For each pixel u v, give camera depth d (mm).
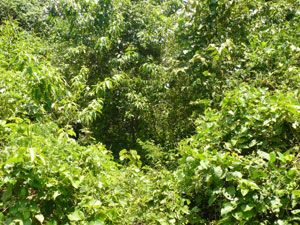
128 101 5461
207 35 4234
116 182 2162
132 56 5602
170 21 5430
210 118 2279
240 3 4250
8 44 4492
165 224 1909
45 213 1801
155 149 3396
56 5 7172
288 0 4406
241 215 1695
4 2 10172
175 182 2215
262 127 2088
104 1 5730
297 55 3242
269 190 1726
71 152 2162
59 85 3182
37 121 2873
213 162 1958
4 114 2639
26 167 1658
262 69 3410
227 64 3887
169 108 5113
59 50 6207
